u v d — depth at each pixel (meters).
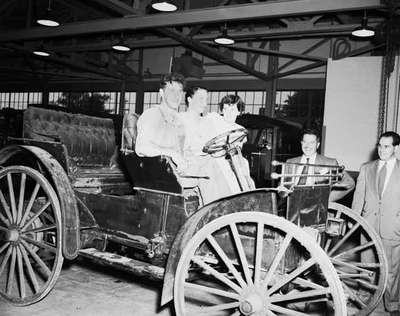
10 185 3.69
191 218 2.83
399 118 8.70
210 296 4.14
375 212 3.97
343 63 9.88
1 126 10.85
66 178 3.52
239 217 2.64
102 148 5.06
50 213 4.09
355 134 9.66
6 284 3.92
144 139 3.27
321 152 9.94
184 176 3.31
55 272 3.38
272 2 6.67
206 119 3.91
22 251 3.58
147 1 7.98
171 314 3.60
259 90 13.45
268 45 13.17
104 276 4.52
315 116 12.72
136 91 15.57
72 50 12.52
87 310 3.57
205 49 10.50
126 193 4.49
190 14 7.38
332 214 4.15
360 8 6.19
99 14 13.13
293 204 2.73
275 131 8.54
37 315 3.40
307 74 12.60
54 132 4.50
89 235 3.61
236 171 3.43
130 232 3.36
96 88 16.41
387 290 3.95
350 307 4.04
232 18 7.00
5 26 14.54
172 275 2.79
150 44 11.46
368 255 4.00
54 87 17.48
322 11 6.38
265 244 2.81
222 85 13.82
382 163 4.05
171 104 3.56
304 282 2.79
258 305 2.58
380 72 9.50
